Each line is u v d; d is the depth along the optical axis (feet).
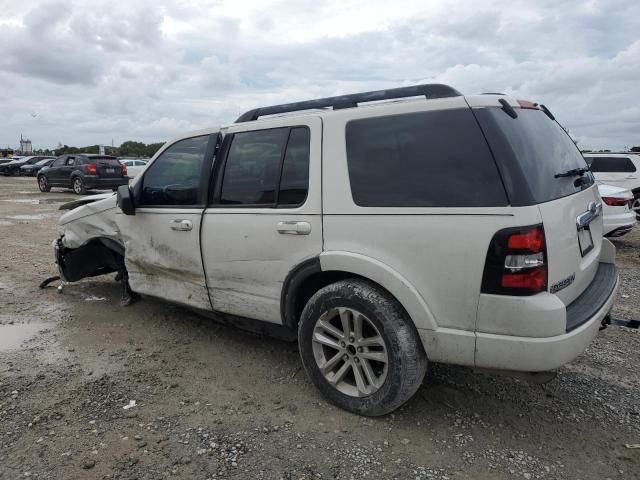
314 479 8.02
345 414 9.96
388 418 9.80
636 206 37.93
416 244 8.71
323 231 9.83
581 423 9.68
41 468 8.26
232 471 8.21
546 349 7.96
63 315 15.99
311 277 10.55
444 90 9.52
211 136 12.24
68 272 17.15
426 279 8.67
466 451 8.75
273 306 10.96
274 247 10.62
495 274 8.05
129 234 14.10
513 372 8.52
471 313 8.36
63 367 12.16
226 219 11.48
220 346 13.46
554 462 8.46
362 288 9.35
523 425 9.60
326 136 10.05
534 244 7.83
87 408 10.19
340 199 9.64
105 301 17.47
